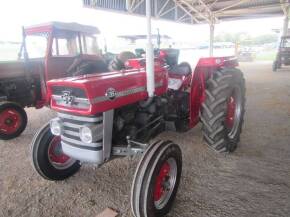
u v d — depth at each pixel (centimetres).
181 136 356
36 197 229
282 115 451
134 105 227
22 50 504
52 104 203
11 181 258
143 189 176
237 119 310
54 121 204
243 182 240
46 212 208
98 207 212
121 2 1082
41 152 232
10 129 385
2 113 374
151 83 216
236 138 303
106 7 1027
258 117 443
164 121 277
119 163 286
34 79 468
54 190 239
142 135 238
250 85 802
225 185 236
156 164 180
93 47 563
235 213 199
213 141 281
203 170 264
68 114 196
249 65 1550
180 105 305
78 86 177
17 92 451
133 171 268
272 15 1441
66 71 496
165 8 1337
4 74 431
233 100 306
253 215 196
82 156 195
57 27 466
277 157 288
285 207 204
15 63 444
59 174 246
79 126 191
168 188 202
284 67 1377
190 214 199
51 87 198
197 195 223
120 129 210
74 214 204
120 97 199
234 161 281
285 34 1341
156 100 251
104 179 254
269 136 351
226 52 2144
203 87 298
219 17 1540
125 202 218
